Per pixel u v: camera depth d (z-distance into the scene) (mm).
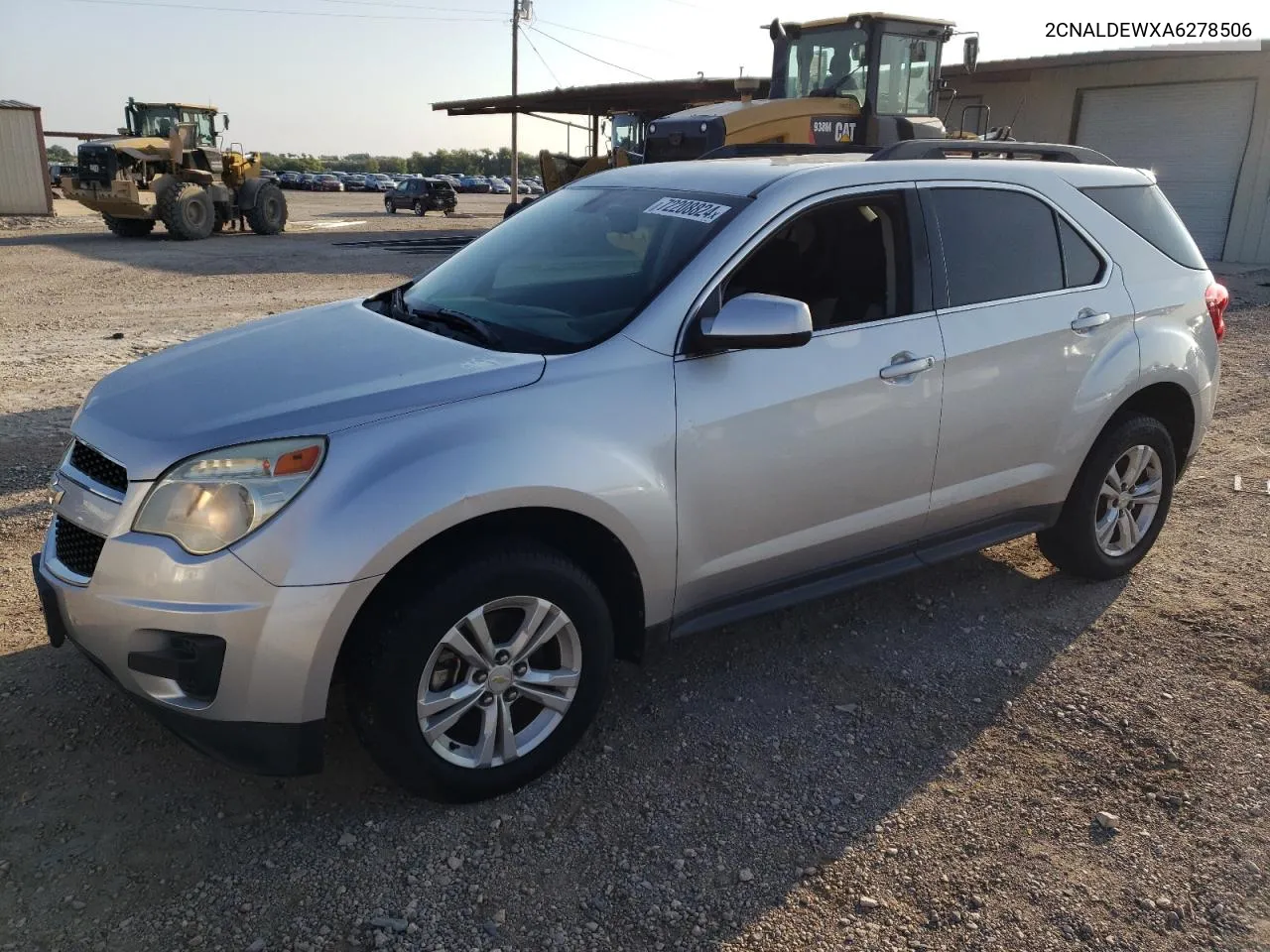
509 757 2934
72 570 2770
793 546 3408
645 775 3100
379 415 2668
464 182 74375
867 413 3422
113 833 2764
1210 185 18750
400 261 18531
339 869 2662
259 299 13195
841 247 3473
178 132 23031
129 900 2525
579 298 3287
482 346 3102
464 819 2873
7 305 12375
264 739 2584
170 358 3305
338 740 3238
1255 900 2611
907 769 3156
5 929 2418
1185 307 4430
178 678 2533
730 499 3186
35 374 8125
